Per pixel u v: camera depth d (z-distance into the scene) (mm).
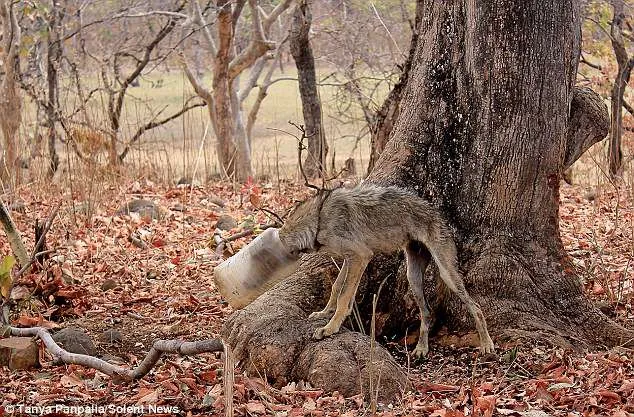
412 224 7871
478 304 8281
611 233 12438
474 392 6906
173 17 20453
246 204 15953
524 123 8250
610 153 16219
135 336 9375
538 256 8398
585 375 7301
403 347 8453
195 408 6832
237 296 7547
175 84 31219
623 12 19297
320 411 6609
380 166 8969
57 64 19562
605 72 19812
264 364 7516
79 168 15352
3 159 16094
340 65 23688
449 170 8609
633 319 9266
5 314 8734
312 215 7531
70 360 7871
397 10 23781
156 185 17750
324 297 8445
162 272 11773
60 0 22844
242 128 20719
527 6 8125
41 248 10461
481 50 8297
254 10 20422
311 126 19422
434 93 8719
